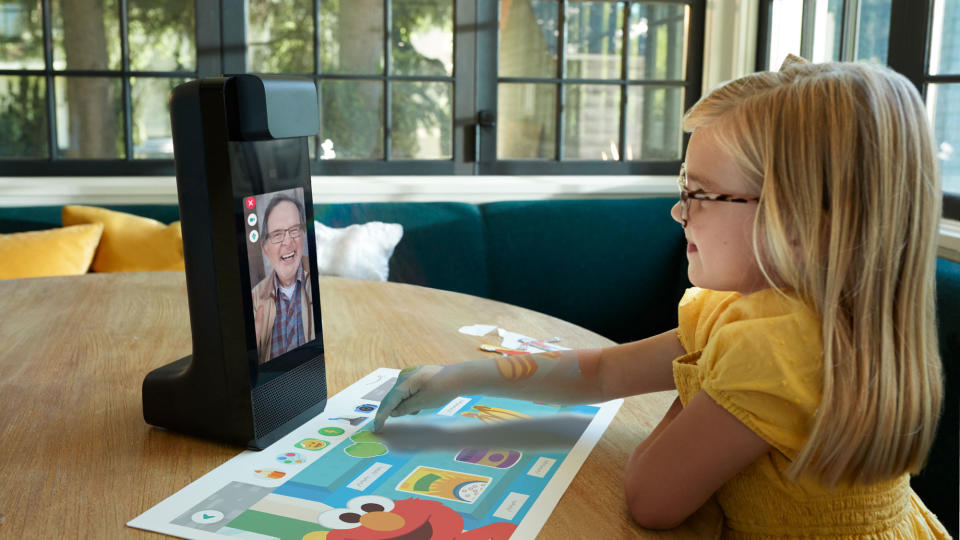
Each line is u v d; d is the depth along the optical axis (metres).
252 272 0.80
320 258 2.45
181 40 2.73
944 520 1.47
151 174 2.78
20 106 2.67
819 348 0.63
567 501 0.71
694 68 3.05
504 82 2.94
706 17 3.00
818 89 0.63
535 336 1.22
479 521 0.67
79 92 2.70
